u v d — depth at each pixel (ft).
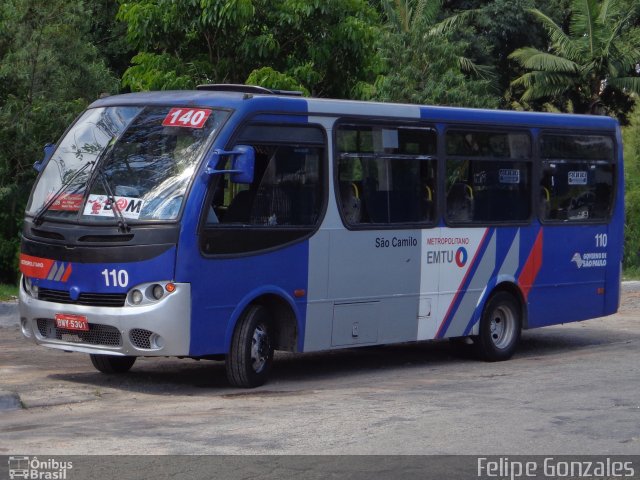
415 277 40.50
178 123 34.88
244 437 27.68
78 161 35.76
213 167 33.55
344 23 62.28
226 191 34.37
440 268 41.45
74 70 58.95
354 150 38.37
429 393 35.04
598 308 48.29
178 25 60.44
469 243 42.52
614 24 124.16
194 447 26.45
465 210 42.47
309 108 36.78
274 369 41.14
